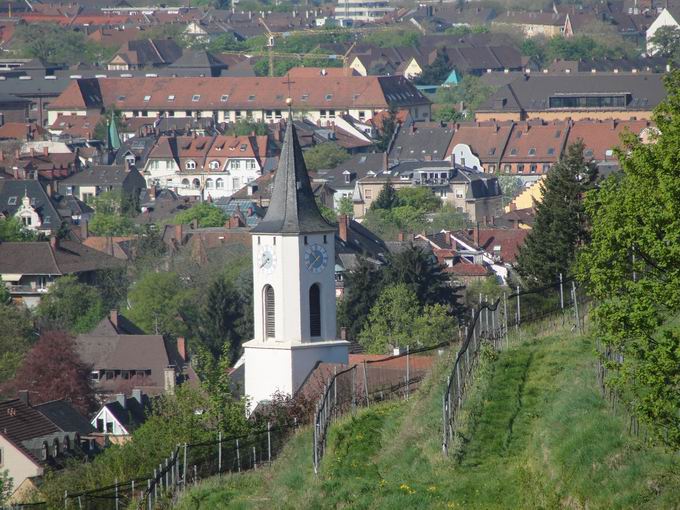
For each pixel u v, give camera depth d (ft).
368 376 620.90
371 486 473.67
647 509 417.08
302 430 574.97
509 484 451.12
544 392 508.12
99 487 595.47
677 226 404.36
